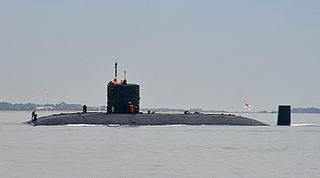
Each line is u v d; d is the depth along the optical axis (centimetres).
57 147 18912
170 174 12450
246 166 13888
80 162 14488
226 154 16900
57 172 12631
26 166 13625
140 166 13725
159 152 17350
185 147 19250
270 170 13175
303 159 15612
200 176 12219
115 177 11994
